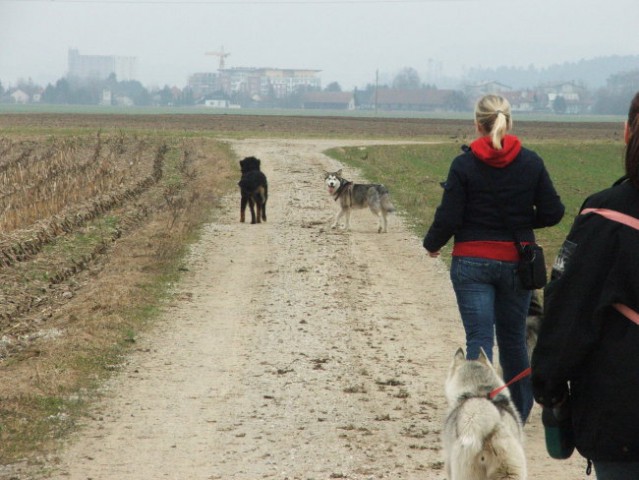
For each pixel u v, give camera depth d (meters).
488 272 7.46
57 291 15.90
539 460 7.93
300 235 22.94
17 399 9.37
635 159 3.86
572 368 3.89
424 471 7.56
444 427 6.30
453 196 7.45
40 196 25.08
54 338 12.22
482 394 6.11
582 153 64.25
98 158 43.09
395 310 14.59
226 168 41.19
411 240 22.33
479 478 5.53
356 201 23.97
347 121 126.62
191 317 13.91
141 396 9.88
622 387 3.76
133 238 21.12
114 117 121.19
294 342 12.44
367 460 7.87
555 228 25.47
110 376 10.64
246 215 26.83
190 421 9.02
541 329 4.01
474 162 7.42
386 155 52.88
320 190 33.84
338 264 18.83
